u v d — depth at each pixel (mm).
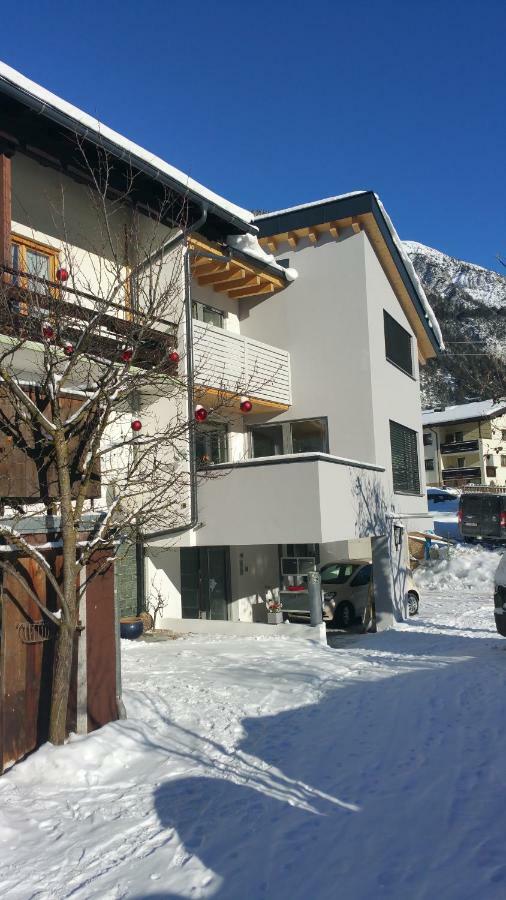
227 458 15477
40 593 6379
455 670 9039
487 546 29609
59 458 6242
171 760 6160
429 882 3654
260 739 6688
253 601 16453
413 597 17859
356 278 15438
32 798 5359
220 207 12727
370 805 4887
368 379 15180
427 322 20172
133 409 10102
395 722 6898
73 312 7773
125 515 7535
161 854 4480
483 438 52656
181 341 11438
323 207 15539
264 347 14969
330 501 12023
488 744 5824
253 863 4234
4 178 9453
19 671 6055
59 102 9781
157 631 12930
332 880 3879
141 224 12219
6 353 6062
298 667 9773
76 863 4418
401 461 17781
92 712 6688
